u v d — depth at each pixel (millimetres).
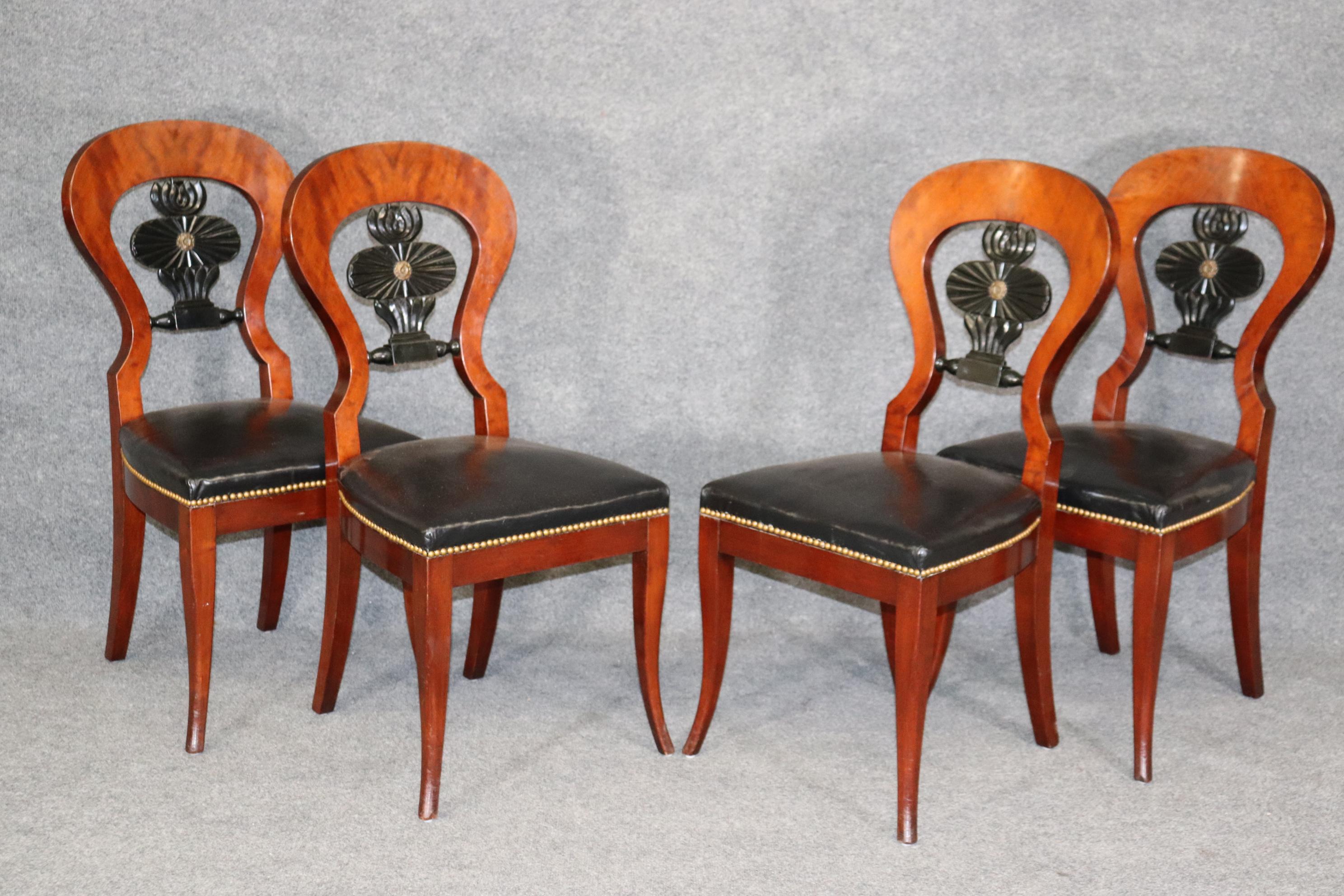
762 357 2590
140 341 2266
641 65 2441
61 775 1964
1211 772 2068
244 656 2469
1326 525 2627
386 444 2236
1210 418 2617
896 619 1816
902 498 1879
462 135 2471
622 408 2607
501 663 2486
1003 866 1775
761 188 2504
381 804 1905
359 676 2391
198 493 1979
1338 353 2561
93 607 2600
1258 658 2357
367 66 2436
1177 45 2451
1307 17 2428
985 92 2477
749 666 2492
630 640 2623
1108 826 1890
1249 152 2232
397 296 2111
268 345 2408
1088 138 2498
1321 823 1906
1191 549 2064
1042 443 2016
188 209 2297
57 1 2357
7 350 2490
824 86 2463
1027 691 2135
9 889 1655
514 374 2580
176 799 1901
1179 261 2336
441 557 1791
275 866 1728
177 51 2404
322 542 2621
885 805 1947
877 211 2525
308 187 1981
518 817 1880
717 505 1980
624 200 2504
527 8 2410
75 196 2146
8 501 2545
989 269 2088
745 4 2420
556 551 1907
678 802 1941
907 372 2600
